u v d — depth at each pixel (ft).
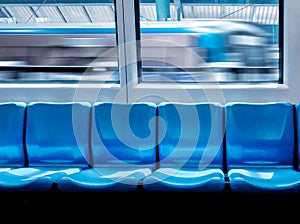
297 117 8.24
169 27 9.59
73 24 9.80
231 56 9.48
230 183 7.10
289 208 7.43
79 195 7.54
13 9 9.91
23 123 8.79
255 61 9.44
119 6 9.43
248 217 7.54
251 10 9.32
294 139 8.23
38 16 9.87
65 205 7.73
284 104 8.34
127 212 7.69
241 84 9.50
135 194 7.40
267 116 8.32
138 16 9.62
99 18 9.73
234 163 8.35
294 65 8.95
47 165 8.70
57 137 8.65
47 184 7.38
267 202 7.47
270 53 9.37
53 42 9.89
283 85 9.15
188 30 9.54
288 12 8.89
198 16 9.50
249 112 8.36
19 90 9.61
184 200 7.61
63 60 9.90
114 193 7.45
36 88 9.58
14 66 9.98
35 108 8.79
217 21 9.45
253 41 9.39
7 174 7.88
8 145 8.75
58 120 8.70
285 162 8.24
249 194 7.13
